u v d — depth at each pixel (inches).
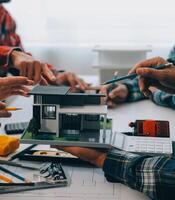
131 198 36.5
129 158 39.0
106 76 79.5
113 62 80.4
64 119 42.5
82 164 42.8
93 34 91.4
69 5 90.2
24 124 51.3
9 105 57.9
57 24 91.4
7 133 49.6
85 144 40.6
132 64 79.7
